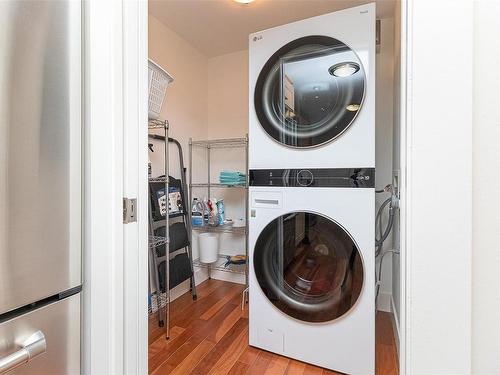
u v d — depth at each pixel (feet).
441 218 1.50
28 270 1.81
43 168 1.90
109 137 2.31
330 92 4.59
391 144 6.57
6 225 1.70
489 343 1.49
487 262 1.49
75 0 2.10
